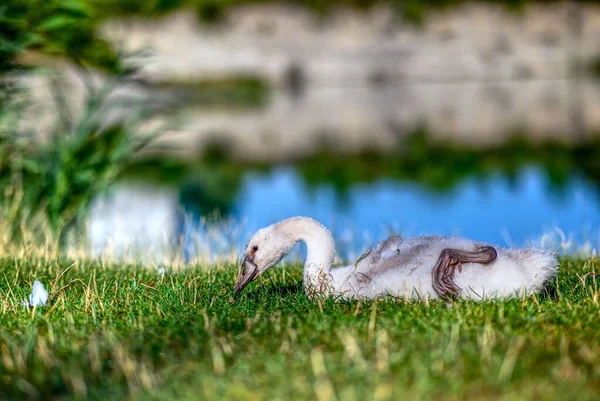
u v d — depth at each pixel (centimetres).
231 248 1712
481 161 4569
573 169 4119
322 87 12175
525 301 1091
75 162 2014
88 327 1056
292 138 5947
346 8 13050
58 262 1516
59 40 1995
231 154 5056
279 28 12688
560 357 868
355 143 5559
